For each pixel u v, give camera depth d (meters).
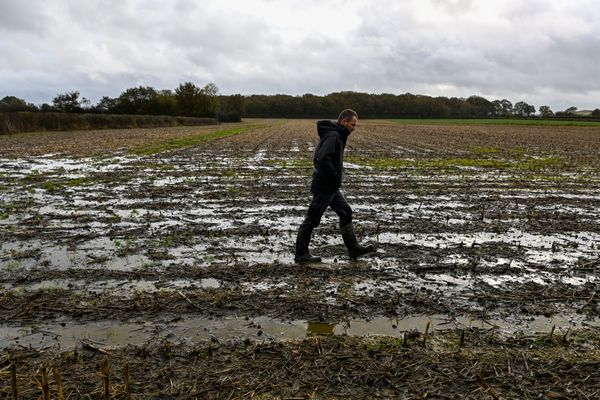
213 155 21.95
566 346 4.33
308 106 157.88
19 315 4.77
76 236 7.57
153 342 4.28
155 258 6.54
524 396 3.61
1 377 3.72
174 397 3.51
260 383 3.70
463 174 15.88
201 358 4.02
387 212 9.77
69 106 67.06
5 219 8.73
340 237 7.77
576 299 5.38
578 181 14.51
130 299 5.16
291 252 6.91
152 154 22.23
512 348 4.29
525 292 5.55
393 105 151.62
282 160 19.81
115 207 9.96
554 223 8.95
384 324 4.71
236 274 5.95
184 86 92.19
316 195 6.30
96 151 23.33
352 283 5.75
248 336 4.42
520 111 158.62
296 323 4.70
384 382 3.76
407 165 18.39
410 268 6.29
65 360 3.96
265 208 10.05
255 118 155.38
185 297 5.17
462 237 7.91
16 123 41.09
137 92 84.31
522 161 20.55
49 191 11.80
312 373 3.84
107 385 3.37
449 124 90.50
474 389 3.69
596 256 6.95
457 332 4.56
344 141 6.36
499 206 10.56
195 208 9.99
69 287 5.49
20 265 6.22
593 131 58.22
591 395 3.63
